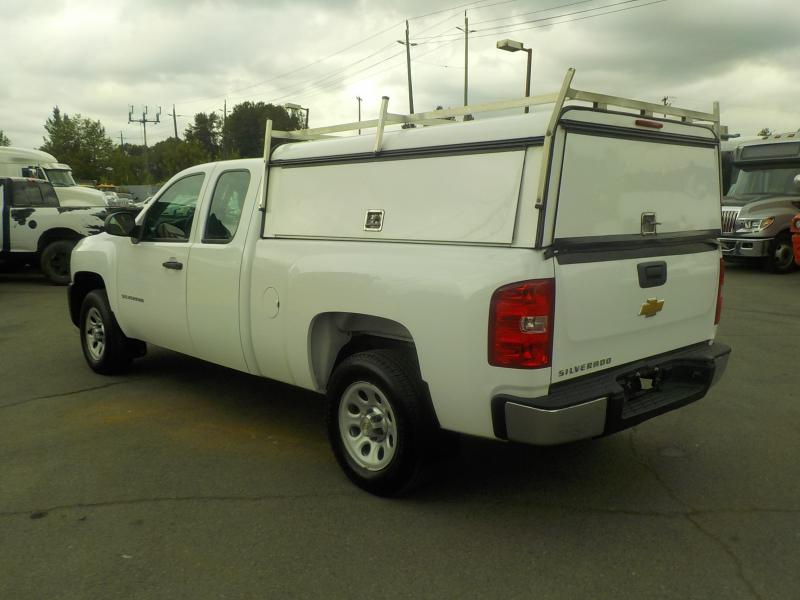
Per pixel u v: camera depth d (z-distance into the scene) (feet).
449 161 12.54
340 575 10.93
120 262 20.51
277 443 16.60
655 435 17.08
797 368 23.11
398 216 13.24
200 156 226.17
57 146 207.92
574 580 10.78
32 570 11.04
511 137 11.72
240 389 21.02
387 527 12.46
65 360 24.52
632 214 12.99
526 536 12.14
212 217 17.48
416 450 12.91
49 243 44.70
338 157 14.39
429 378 12.33
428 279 12.21
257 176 16.39
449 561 11.34
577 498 13.65
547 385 11.53
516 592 10.46
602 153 12.25
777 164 51.62
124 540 11.98
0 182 44.39
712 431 17.33
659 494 13.83
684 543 11.90
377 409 13.56
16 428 17.56
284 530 12.35
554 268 11.37
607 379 12.41
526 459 15.61
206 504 13.35
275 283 15.24
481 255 11.77
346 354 15.14
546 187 11.24
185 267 17.76
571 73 11.19
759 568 11.10
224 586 10.62
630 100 12.84
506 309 11.23
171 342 19.12
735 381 21.65
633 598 10.30
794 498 13.64
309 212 14.99
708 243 15.05
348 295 13.52
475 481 14.43
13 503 13.38
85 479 14.48
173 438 16.90
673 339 14.21
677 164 14.05
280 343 15.31
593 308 12.07
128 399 19.98
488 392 11.60
